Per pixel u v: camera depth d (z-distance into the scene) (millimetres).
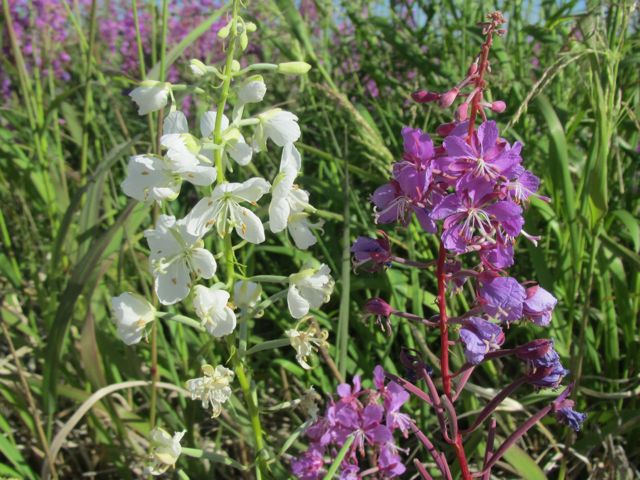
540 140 414
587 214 351
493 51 440
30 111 399
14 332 394
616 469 302
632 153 391
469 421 318
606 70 352
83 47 419
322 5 523
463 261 390
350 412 247
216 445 319
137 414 351
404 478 331
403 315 221
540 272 349
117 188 482
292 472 282
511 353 212
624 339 378
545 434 323
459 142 190
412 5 531
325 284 218
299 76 469
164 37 317
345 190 317
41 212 443
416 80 488
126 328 211
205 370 213
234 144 204
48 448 291
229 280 216
